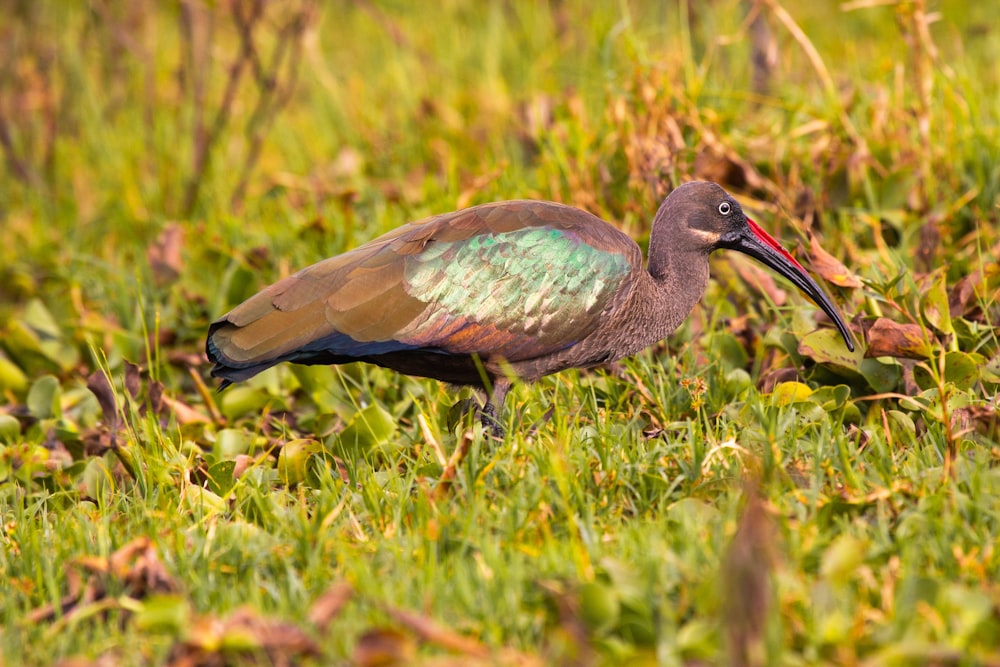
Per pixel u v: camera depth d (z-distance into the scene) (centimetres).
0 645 750
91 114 1939
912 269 1226
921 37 1364
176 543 845
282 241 1419
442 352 1002
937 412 933
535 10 2000
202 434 1132
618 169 1358
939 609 696
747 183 1332
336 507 885
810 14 2067
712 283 1234
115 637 748
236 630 686
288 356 978
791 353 1094
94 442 1138
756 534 638
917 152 1330
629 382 1062
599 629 695
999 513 794
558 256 1007
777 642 653
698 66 1630
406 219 1419
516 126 1633
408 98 1820
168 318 1359
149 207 1742
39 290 1543
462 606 748
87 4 1930
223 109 1714
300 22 1753
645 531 806
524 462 911
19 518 932
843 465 859
